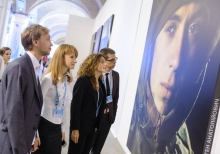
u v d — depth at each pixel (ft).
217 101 5.73
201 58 6.56
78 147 7.60
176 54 8.21
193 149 6.25
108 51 8.92
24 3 51.19
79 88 7.22
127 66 15.14
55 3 66.28
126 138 12.82
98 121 8.03
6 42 56.08
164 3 10.23
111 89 9.30
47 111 6.50
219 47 5.79
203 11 6.83
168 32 9.25
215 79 5.72
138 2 15.05
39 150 6.50
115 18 23.39
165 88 8.66
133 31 15.21
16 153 4.65
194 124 6.36
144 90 11.03
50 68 6.61
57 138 6.73
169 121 7.94
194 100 6.56
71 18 47.03
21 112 4.73
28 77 4.98
